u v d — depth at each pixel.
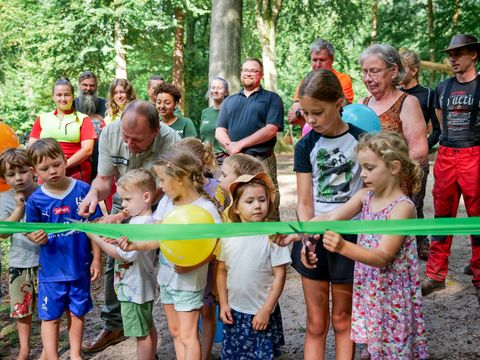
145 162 3.71
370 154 2.60
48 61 17.92
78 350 3.63
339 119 2.93
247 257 3.13
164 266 3.22
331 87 2.76
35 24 18.09
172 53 23.30
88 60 18.05
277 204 4.64
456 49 4.73
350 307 2.95
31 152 3.48
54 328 3.55
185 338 3.12
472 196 4.76
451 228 2.06
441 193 4.94
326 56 5.29
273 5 22.12
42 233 3.38
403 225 2.10
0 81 17.94
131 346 4.18
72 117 5.18
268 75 22.27
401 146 2.61
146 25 18.20
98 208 3.68
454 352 3.73
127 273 3.37
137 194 3.34
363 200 2.79
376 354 2.68
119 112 5.90
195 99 24.34
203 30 25.84
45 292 3.53
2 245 6.95
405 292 2.65
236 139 5.32
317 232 2.22
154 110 3.36
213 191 3.69
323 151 2.96
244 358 3.17
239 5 10.38
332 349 3.89
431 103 5.53
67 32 17.27
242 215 3.06
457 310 4.47
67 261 3.53
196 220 2.81
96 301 5.27
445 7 21.55
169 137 3.74
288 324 4.36
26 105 17.62
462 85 4.77
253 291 3.14
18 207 3.84
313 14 24.73
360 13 24.53
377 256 2.40
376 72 3.71
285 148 23.00
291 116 4.94
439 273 4.90
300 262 3.05
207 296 3.46
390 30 24.12
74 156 5.09
